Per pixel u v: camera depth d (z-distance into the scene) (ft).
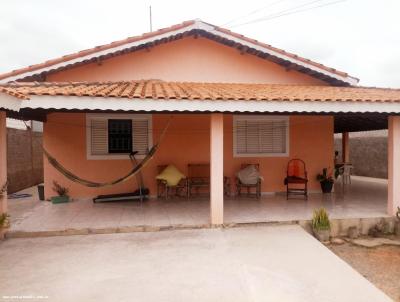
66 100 17.06
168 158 29.66
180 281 13.57
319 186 32.09
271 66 31.78
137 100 17.76
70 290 12.76
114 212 23.81
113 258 15.92
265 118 31.01
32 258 15.89
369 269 16.67
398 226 22.09
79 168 28.43
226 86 27.04
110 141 28.94
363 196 30.37
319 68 30.30
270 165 31.12
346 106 20.20
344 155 47.62
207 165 30.01
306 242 18.24
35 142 40.83
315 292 12.84
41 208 25.22
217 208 20.76
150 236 19.19
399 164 22.57
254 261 15.65
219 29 29.04
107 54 27.17
